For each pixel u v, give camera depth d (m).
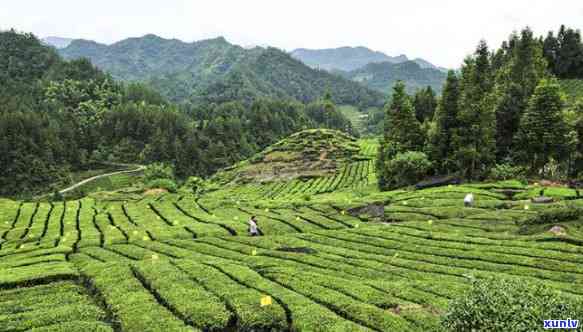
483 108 66.69
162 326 19.02
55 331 18.62
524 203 46.47
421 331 18.34
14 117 157.88
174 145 182.75
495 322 14.11
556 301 14.52
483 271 28.06
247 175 137.12
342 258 32.00
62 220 53.38
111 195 75.88
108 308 21.97
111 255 34.25
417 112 106.31
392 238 38.34
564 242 33.62
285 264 30.38
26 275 26.64
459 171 69.81
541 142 65.81
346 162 135.38
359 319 19.73
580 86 121.25
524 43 97.12
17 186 144.12
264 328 19.61
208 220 51.19
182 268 27.53
